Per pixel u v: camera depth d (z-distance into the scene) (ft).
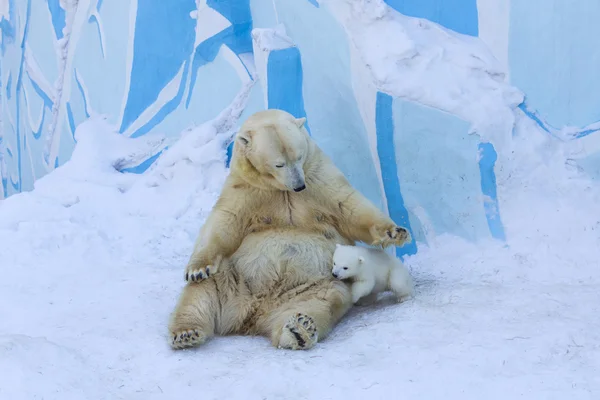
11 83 67.46
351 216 29.27
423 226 35.65
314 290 27.30
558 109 34.86
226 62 44.80
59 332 26.76
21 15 64.18
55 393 20.85
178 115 47.19
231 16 44.55
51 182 45.78
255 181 28.55
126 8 49.52
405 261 34.65
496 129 34.30
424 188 35.68
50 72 58.95
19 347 22.94
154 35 47.93
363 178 37.88
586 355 21.15
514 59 35.55
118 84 50.52
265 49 40.83
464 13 36.94
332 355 23.02
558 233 31.94
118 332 26.45
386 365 21.65
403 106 35.65
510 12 35.45
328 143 38.96
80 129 50.03
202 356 24.26
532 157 33.96
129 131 49.57
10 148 69.05
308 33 40.01
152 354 24.40
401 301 28.19
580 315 24.53
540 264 30.91
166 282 32.50
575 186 33.06
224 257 28.58
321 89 39.32
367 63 36.60
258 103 42.80
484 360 21.34
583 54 34.04
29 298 31.07
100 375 22.71
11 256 36.88
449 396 19.31
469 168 34.55
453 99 34.88
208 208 41.06
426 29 37.45
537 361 21.07
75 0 55.01
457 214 34.78
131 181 45.83
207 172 42.96
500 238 33.35
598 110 33.99
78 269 35.47
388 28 36.96
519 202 33.55
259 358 23.45
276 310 27.17
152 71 48.34
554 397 18.67
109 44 51.11
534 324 23.77
